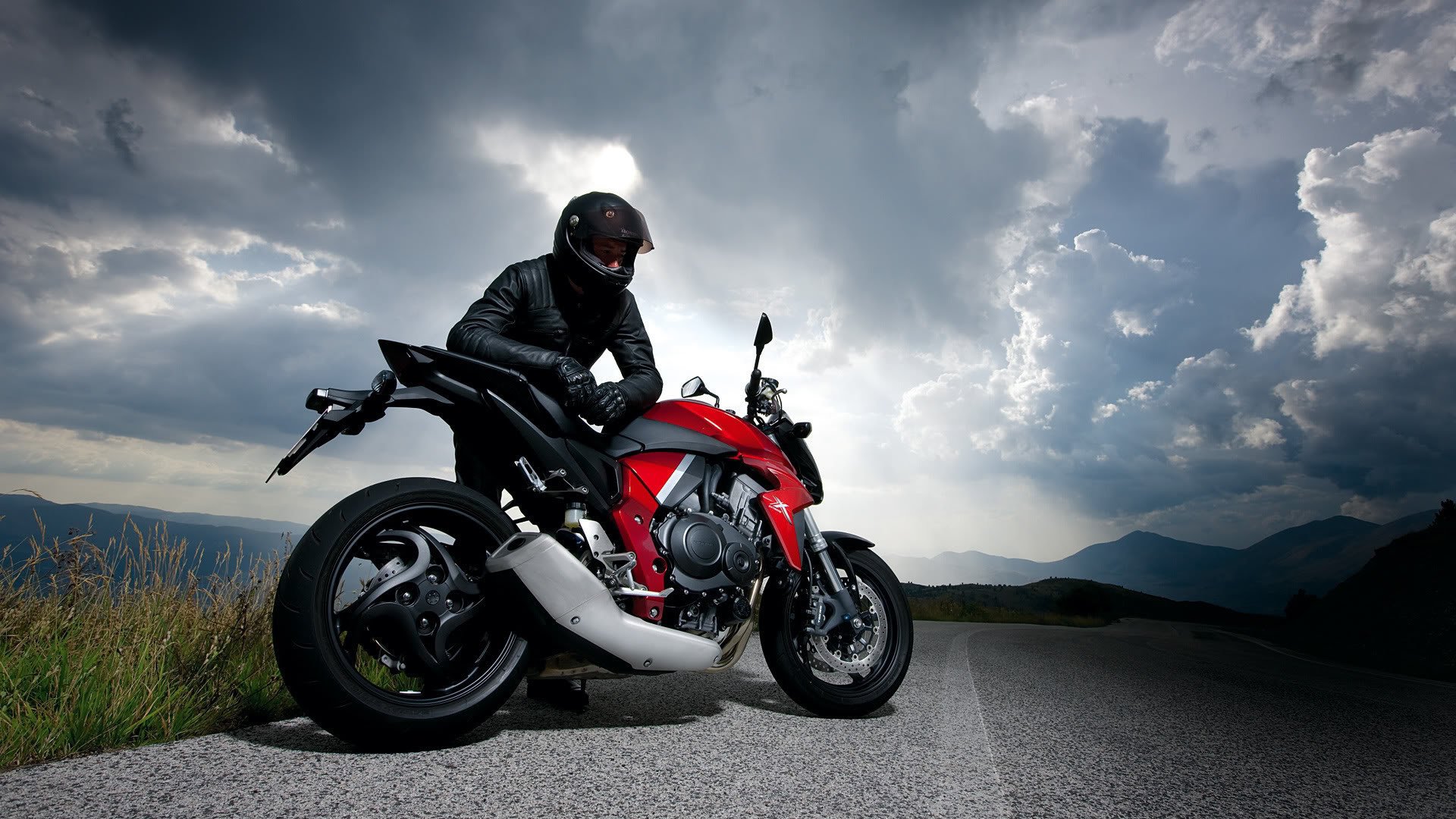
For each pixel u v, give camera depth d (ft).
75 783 5.25
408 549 7.01
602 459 8.18
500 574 6.94
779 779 6.47
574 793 5.68
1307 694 17.02
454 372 7.66
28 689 7.18
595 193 8.91
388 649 6.81
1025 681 14.70
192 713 7.28
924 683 13.15
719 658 8.35
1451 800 7.35
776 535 9.14
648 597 7.80
